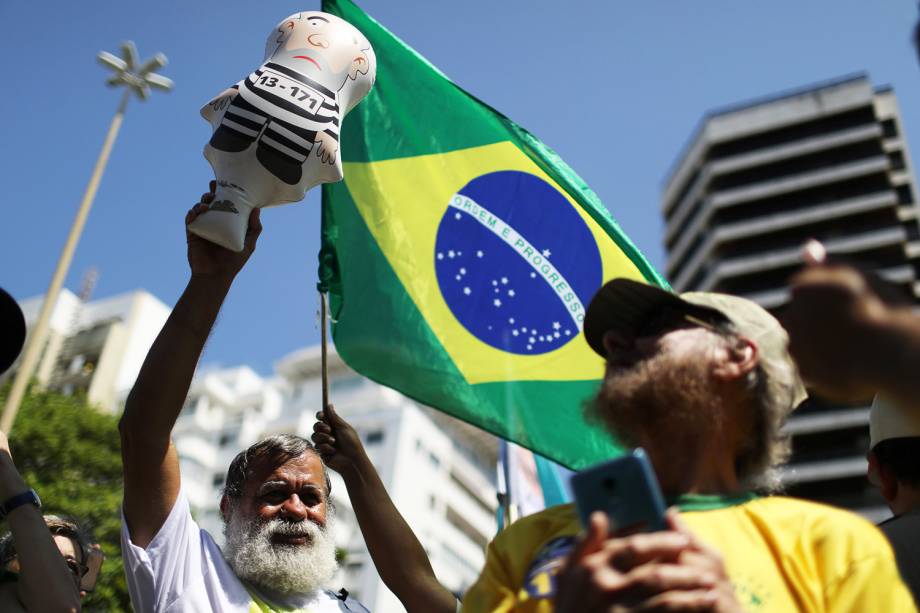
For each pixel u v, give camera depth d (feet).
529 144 15.56
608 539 4.99
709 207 166.09
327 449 11.69
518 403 14.06
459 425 152.05
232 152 9.83
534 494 20.77
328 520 11.98
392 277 14.52
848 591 5.62
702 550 4.79
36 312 164.25
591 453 13.96
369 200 14.99
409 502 136.46
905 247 153.89
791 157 164.25
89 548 12.33
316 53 10.57
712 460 6.61
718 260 163.12
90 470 67.41
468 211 15.12
